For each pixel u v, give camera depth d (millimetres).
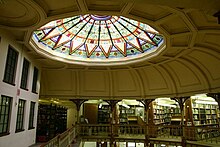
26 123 10000
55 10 6805
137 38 11070
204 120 14805
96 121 18094
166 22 7477
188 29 7641
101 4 6539
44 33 9930
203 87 11820
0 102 7434
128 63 12391
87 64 12680
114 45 11961
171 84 13500
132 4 6305
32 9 6637
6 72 8125
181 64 12070
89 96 15062
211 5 2871
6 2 6406
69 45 11703
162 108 18125
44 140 13266
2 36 7641
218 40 8672
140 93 14773
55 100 15664
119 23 10328
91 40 11664
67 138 9320
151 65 12766
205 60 10727
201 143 10500
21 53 9383
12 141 8297
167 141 12133
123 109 18094
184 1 2852
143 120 17016
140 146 19047
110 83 14984
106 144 18031
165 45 9359
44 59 11570
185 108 13898
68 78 14758
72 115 17875
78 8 6586
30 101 10695
